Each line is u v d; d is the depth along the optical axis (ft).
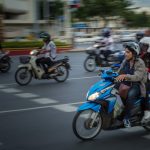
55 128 27.99
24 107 35.78
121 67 25.31
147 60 35.63
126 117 24.68
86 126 24.48
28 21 165.68
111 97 24.23
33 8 173.99
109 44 64.08
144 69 24.67
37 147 23.65
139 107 25.16
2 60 63.31
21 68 48.80
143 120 25.29
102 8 193.77
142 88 24.93
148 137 25.76
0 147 23.66
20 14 175.32
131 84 24.89
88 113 24.57
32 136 25.94
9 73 62.69
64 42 115.85
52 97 40.81
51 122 29.84
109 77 24.13
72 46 117.60
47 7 165.48
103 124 24.61
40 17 172.55
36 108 35.32
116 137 25.66
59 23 158.71
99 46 63.52
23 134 26.43
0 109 34.91
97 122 24.73
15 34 161.68
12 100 39.27
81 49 113.91
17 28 163.32
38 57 49.67
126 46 24.76
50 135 26.14
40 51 49.85
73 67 69.97
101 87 24.20
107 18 210.79
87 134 24.90
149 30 47.85
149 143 24.56
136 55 24.68
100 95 24.04
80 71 63.82
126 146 23.93
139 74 24.41
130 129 27.43
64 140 25.00
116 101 24.39
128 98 24.56
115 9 195.31
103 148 23.53
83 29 202.39
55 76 50.93
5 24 159.33
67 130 27.40
